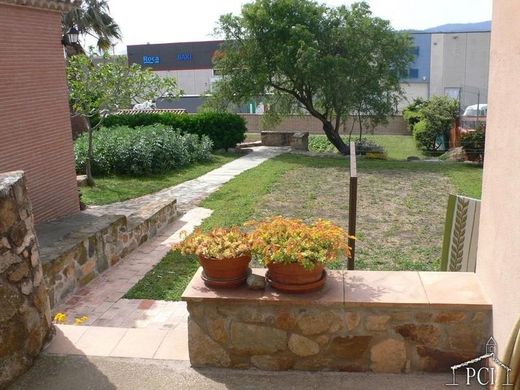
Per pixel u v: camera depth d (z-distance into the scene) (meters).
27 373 3.10
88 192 10.85
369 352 3.01
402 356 2.99
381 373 3.02
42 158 6.94
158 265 6.64
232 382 2.98
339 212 9.20
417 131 20.34
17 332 3.05
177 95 12.98
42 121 6.91
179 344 3.40
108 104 11.76
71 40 12.98
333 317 2.97
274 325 3.02
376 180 12.24
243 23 17.27
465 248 4.30
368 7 16.98
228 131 17.48
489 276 2.89
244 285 3.11
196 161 15.18
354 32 16.77
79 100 11.23
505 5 2.60
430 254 6.89
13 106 6.38
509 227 2.54
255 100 18.72
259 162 15.34
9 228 2.99
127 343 3.42
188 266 6.55
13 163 6.41
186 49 35.84
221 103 18.67
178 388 2.93
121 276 6.31
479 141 15.37
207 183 12.06
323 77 16.64
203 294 3.01
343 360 3.03
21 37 6.46
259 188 11.19
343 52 17.31
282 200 10.14
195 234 3.25
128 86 11.69
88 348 3.35
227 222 8.47
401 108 30.20
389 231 8.00
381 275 3.27
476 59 31.20
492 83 2.83
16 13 6.37
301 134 19.22
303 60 16.16
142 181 12.19
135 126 17.64
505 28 2.60
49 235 6.13
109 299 5.58
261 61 17.61
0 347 2.92
